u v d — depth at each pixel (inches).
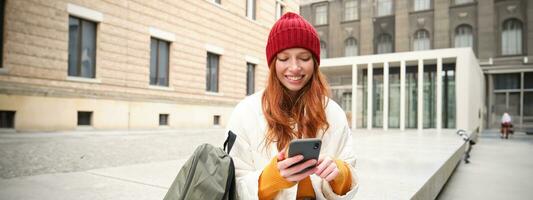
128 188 143.6
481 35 1250.6
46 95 433.7
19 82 415.5
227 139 64.1
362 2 1486.2
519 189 226.4
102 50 505.7
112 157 241.4
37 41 431.5
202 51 677.9
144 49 565.9
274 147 62.6
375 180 159.5
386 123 905.5
